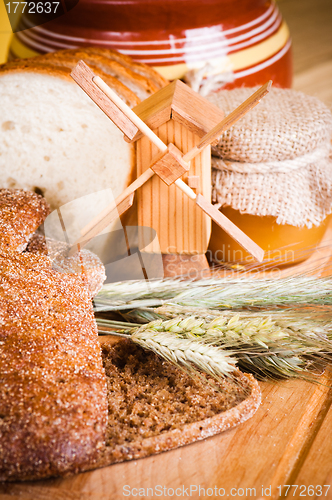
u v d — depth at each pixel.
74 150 0.46
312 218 0.46
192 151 0.39
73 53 0.47
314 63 0.63
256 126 0.44
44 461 0.34
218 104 0.45
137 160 0.41
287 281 0.42
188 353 0.38
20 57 0.50
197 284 0.42
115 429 0.36
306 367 0.40
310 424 0.38
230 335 0.39
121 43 0.48
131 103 0.45
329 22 0.62
